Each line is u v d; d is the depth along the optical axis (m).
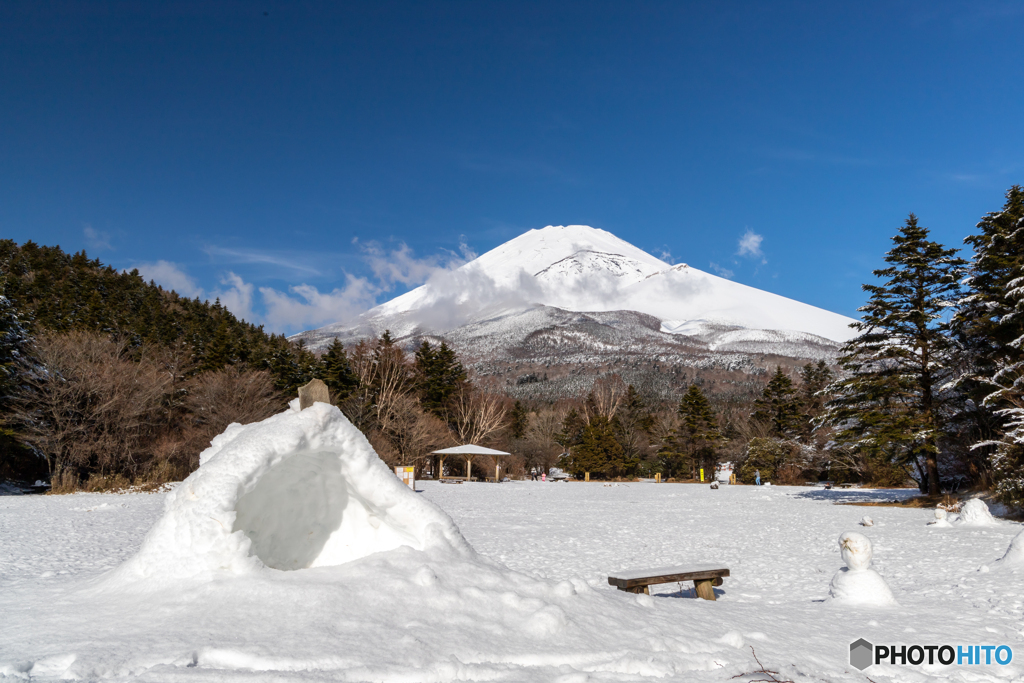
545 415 80.12
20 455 31.62
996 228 24.19
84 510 19.83
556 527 17.73
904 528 16.70
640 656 4.08
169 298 112.94
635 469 69.50
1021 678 4.41
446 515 5.61
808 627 5.75
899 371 29.25
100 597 4.56
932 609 6.82
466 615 4.36
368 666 3.44
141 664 3.36
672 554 12.41
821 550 12.97
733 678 3.86
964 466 28.36
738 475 58.59
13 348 31.66
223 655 3.45
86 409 32.03
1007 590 7.65
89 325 55.22
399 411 54.38
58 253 103.31
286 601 4.17
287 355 55.41
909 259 28.88
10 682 3.13
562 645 4.21
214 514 4.61
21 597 4.89
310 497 5.66
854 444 29.92
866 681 4.16
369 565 4.80
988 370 24.72
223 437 5.65
